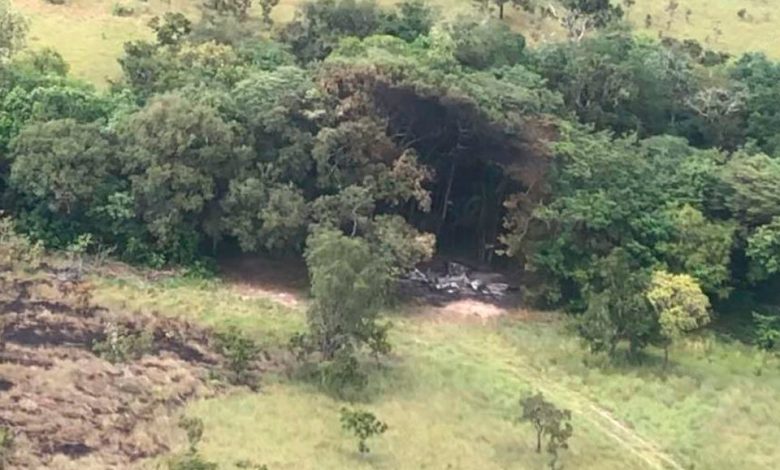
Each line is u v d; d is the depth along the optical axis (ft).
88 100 229.86
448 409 180.75
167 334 193.57
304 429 169.17
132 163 215.51
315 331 189.16
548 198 223.30
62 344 186.29
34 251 210.18
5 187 222.07
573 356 202.90
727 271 219.41
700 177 230.48
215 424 168.25
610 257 210.38
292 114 222.28
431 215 237.25
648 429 183.93
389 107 227.81
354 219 213.66
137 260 216.54
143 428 165.27
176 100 218.18
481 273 233.14
